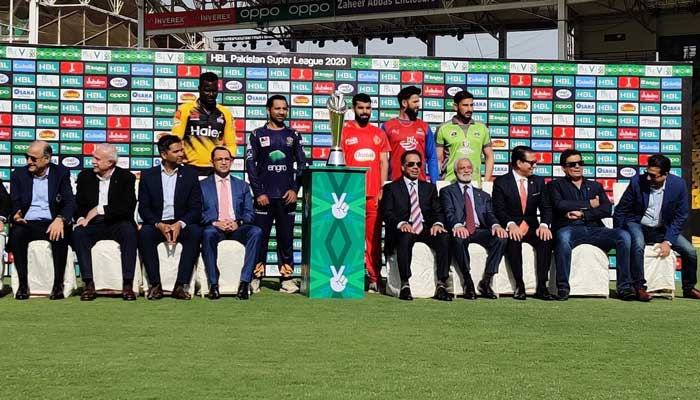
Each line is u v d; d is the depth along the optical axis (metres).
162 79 8.36
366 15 25.19
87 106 8.28
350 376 3.51
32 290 6.25
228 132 7.13
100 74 8.29
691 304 6.36
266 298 6.34
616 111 8.77
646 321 5.33
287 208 6.85
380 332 4.71
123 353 3.96
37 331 4.61
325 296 6.42
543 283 6.67
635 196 6.87
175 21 26.91
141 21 25.09
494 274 6.66
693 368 3.79
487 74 8.69
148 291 6.21
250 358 3.87
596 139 8.78
